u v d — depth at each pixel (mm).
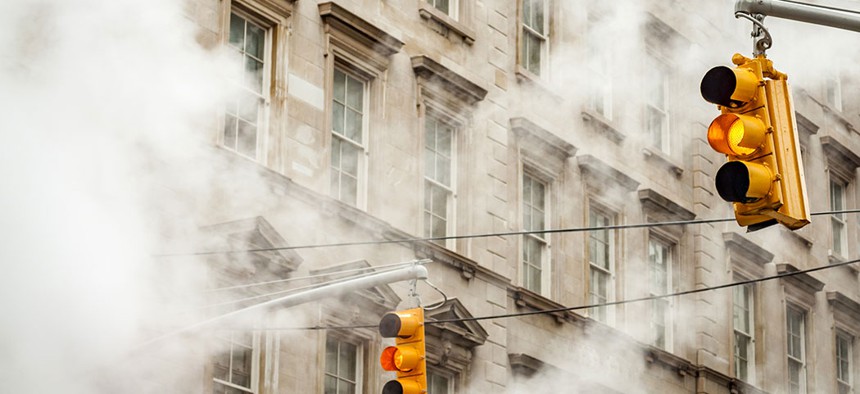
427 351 27359
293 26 25797
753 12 12797
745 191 11445
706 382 36062
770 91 11789
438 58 29219
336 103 26844
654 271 35406
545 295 31609
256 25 25391
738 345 38188
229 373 23609
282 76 25344
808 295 41312
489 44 30828
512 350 30062
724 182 11578
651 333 34812
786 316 40375
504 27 31453
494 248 29922
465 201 29328
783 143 11672
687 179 37188
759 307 38875
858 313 43594
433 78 28672
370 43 27312
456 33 29859
